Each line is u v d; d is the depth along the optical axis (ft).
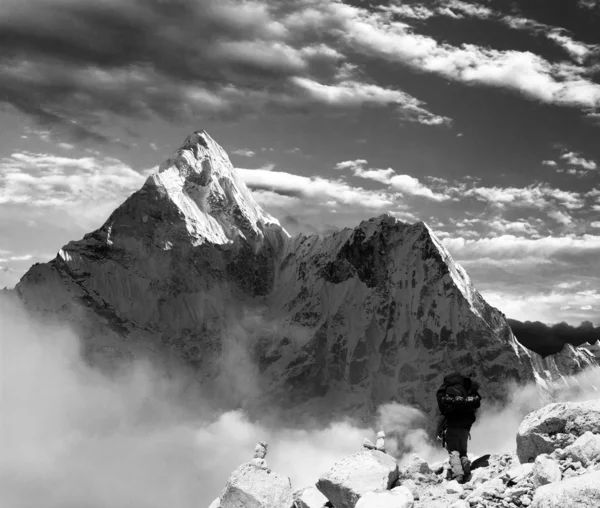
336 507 51.70
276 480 53.36
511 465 55.06
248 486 52.60
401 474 57.52
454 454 56.90
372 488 50.72
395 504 46.39
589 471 46.06
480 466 58.39
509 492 46.85
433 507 50.03
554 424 51.57
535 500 41.45
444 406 58.95
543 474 46.39
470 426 59.21
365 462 52.60
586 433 48.80
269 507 51.98
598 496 39.68
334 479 51.65
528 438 52.37
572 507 39.81
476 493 48.80
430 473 58.34
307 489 54.03
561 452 49.14
